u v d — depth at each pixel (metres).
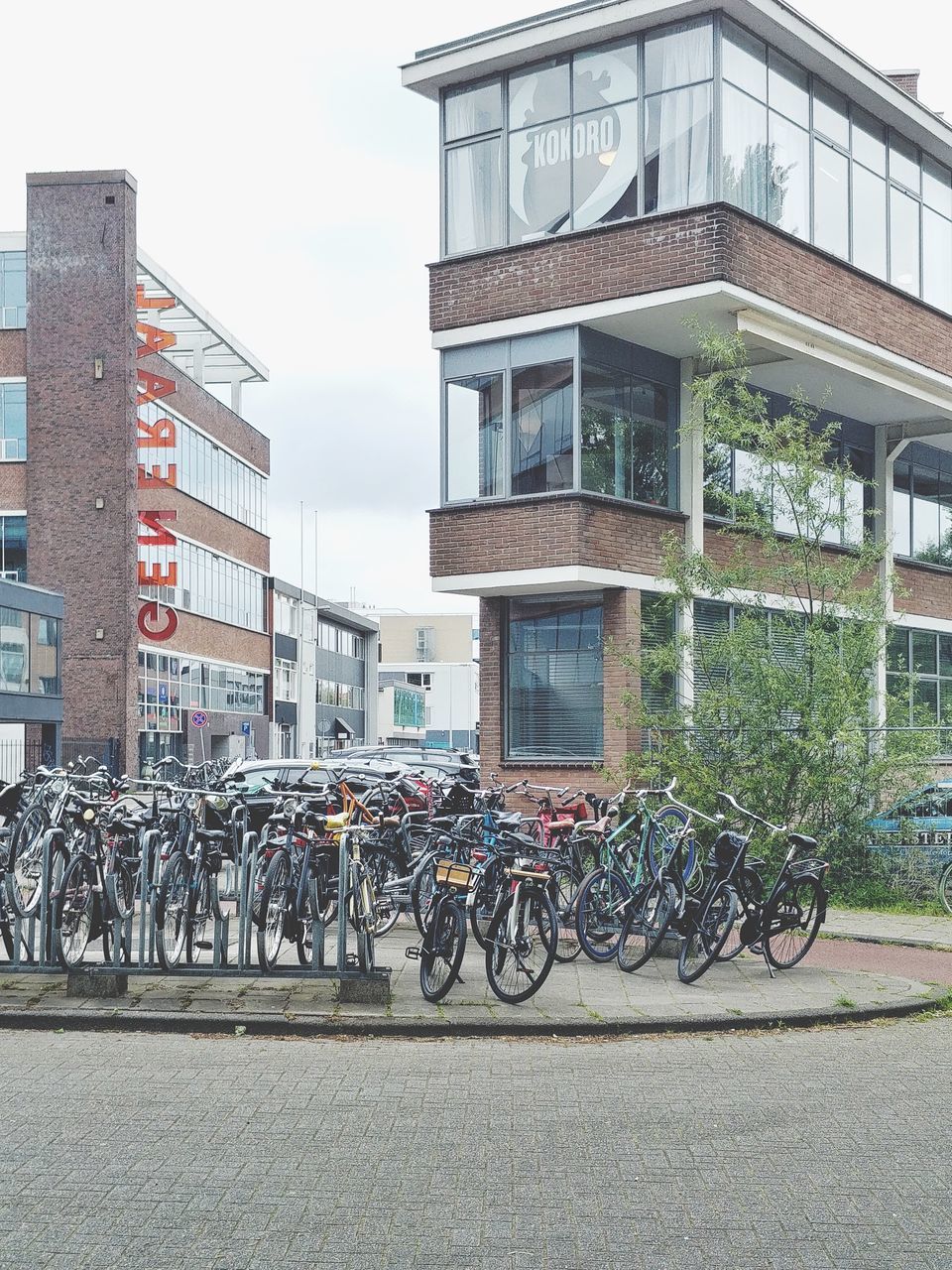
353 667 86.25
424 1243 5.27
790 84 20.95
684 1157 6.47
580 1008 10.13
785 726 17.22
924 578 27.83
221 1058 8.56
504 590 21.39
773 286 19.98
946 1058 8.97
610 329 20.69
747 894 11.67
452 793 14.30
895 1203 5.81
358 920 10.22
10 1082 7.81
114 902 10.14
